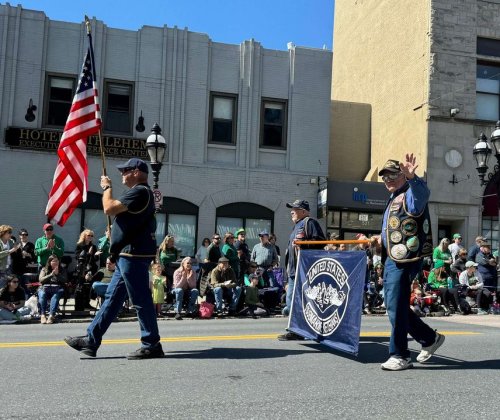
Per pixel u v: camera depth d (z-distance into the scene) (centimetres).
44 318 1129
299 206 768
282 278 1467
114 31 1923
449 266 1512
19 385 489
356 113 2503
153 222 618
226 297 1330
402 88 2272
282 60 2061
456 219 2083
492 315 1399
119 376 524
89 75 789
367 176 2456
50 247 1297
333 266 654
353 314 612
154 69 1947
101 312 619
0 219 1792
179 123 1952
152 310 618
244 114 2011
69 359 613
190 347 705
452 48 2134
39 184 1828
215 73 2005
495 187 2102
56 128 1862
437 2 2133
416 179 538
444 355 662
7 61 1830
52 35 1880
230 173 1978
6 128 1809
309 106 2066
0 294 1123
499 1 2202
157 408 418
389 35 2416
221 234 1961
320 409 421
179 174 1936
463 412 420
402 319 568
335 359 619
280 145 2047
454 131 2108
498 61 2180
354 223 2075
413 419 400
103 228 1853
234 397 452
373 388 488
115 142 1875
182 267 1277
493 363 613
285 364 588
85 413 405
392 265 567
